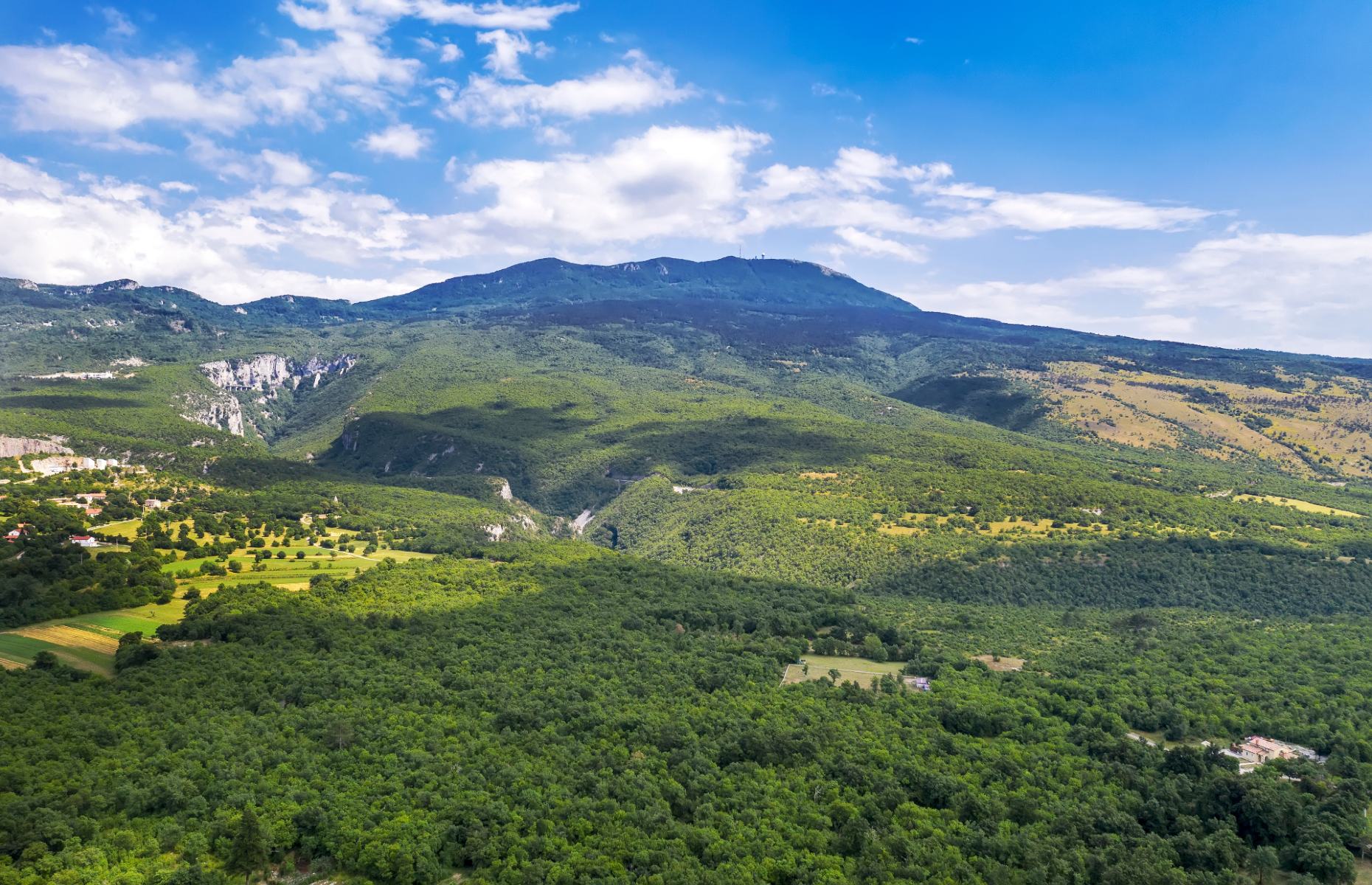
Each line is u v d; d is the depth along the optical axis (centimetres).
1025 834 10294
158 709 12662
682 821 10719
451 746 11900
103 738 11706
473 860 9856
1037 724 13062
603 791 10938
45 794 10181
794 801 10875
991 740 12600
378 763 11444
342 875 9825
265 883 9688
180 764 11081
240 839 9638
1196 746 12575
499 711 12988
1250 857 10200
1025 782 11481
